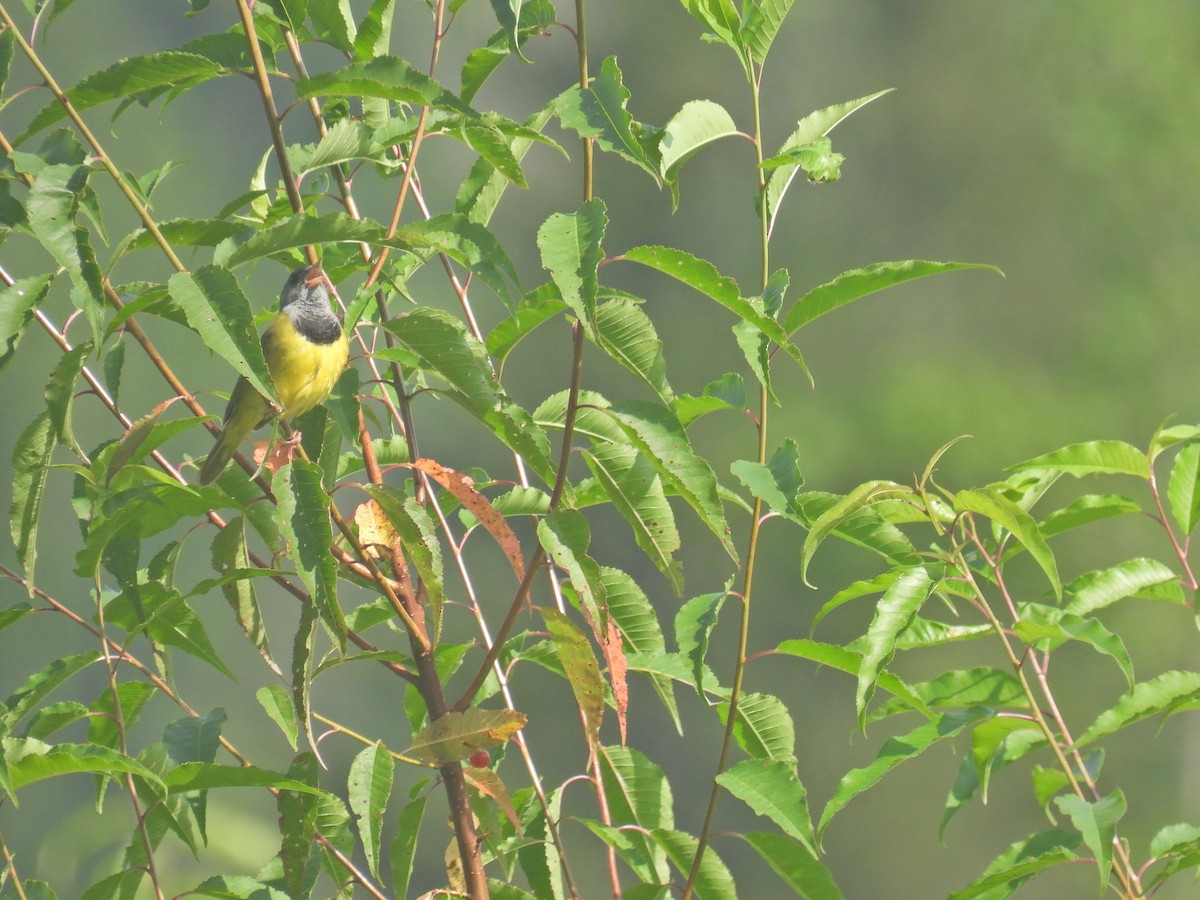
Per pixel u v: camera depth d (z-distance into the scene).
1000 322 27.98
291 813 4.94
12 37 5.06
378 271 5.63
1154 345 27.34
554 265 4.58
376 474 5.48
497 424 5.06
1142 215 28.20
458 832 5.17
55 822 20.05
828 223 28.20
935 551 5.89
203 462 5.91
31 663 24.14
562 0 28.67
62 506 24.89
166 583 5.68
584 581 4.87
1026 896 21.50
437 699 5.21
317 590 4.55
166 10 27.55
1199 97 28.64
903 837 23.53
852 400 27.12
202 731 5.41
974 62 28.95
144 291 5.11
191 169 27.03
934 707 6.29
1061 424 26.47
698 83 28.72
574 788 22.19
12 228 5.12
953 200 28.61
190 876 14.14
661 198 27.75
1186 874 19.39
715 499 4.89
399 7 26.56
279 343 6.59
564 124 4.78
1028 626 5.81
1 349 4.77
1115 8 28.72
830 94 28.81
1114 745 22.92
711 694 5.89
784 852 5.46
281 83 27.06
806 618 24.23
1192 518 6.16
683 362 26.83
